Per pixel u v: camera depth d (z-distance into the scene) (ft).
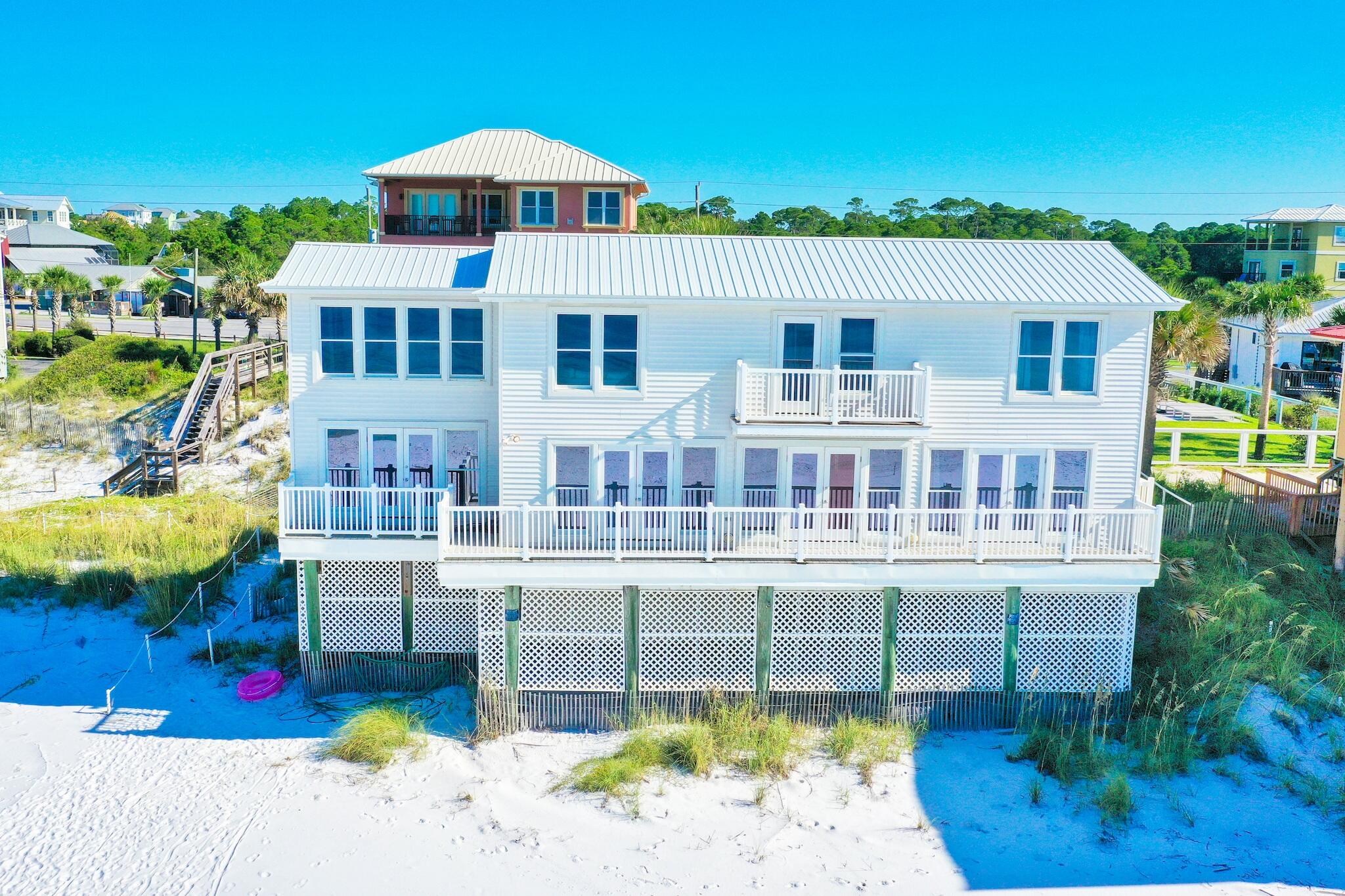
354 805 56.34
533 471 65.98
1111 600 65.26
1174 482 102.99
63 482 123.03
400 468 69.51
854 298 63.72
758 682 65.21
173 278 255.70
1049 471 67.10
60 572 90.07
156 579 87.04
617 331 64.75
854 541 64.85
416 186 152.97
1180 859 52.29
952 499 67.51
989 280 67.21
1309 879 50.57
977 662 65.98
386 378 68.28
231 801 56.44
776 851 52.85
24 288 239.50
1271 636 70.59
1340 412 88.48
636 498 66.49
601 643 65.00
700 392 65.36
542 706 64.90
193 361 168.14
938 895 49.47
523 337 64.34
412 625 69.26
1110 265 69.92
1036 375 66.18
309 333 67.41
